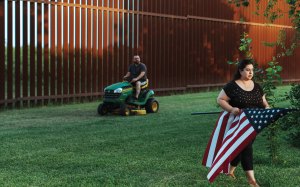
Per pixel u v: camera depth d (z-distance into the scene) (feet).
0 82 47.21
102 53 56.75
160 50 63.87
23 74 49.14
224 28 73.26
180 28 66.69
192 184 19.81
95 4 55.83
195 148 27.22
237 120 19.30
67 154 25.50
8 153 25.76
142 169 22.27
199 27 69.41
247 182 20.20
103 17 56.85
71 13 53.36
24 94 49.26
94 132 32.81
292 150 26.71
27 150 26.58
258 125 18.79
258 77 24.45
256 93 20.02
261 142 29.35
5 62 51.01
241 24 75.82
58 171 21.91
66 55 52.95
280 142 28.96
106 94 43.39
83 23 54.65
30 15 49.62
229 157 18.78
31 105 49.96
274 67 24.54
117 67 58.65
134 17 60.54
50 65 51.57
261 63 79.56
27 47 49.32
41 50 50.60
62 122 38.24
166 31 64.90
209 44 71.00
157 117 41.42
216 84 72.33
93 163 23.41
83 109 48.01
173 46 65.82
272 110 18.86
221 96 20.10
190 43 68.28
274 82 25.38
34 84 50.08
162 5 64.34
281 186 19.49
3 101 47.19
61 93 52.65
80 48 54.44
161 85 64.08
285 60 84.23
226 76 73.97
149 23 62.54
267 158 24.36
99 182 19.95
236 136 18.93
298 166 23.12
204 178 20.77
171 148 27.22
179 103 53.11
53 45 51.65
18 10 48.52
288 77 85.20
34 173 21.48
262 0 78.48
